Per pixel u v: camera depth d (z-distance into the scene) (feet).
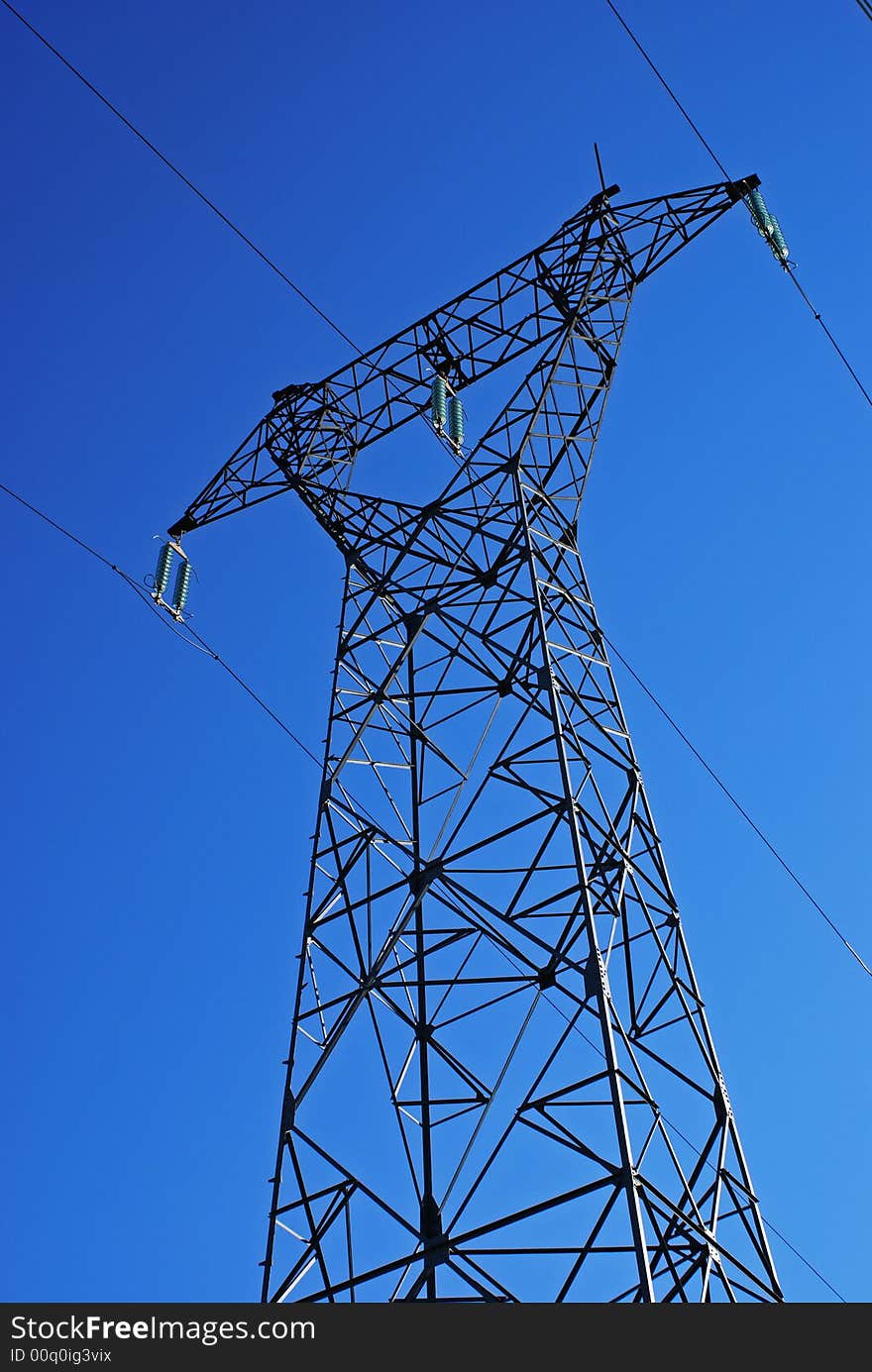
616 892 70.18
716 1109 66.64
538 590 79.71
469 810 75.61
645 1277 51.37
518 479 87.66
